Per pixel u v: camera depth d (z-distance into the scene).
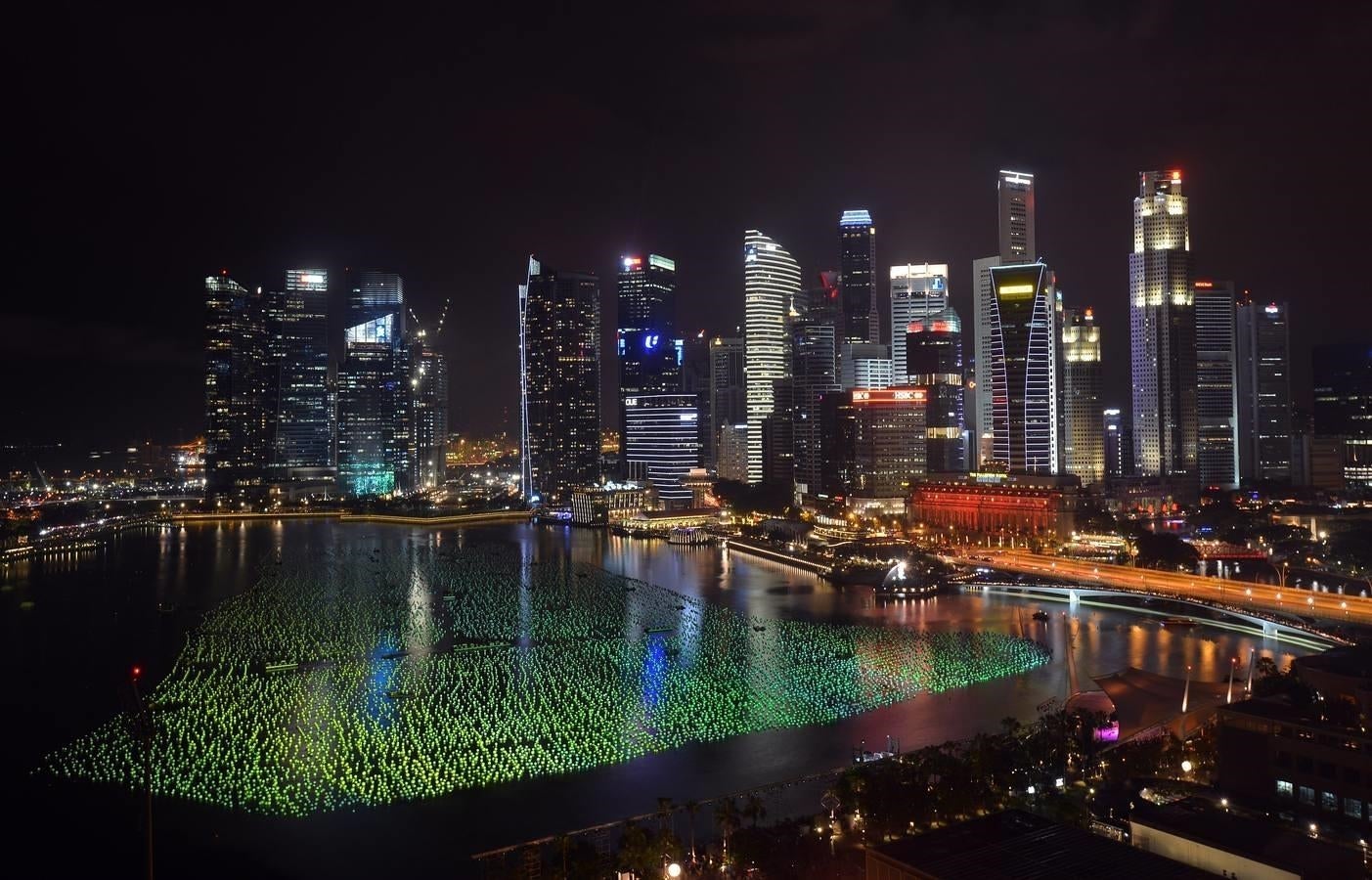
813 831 183.88
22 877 182.75
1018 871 110.81
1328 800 172.88
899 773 195.62
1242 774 184.75
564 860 166.00
